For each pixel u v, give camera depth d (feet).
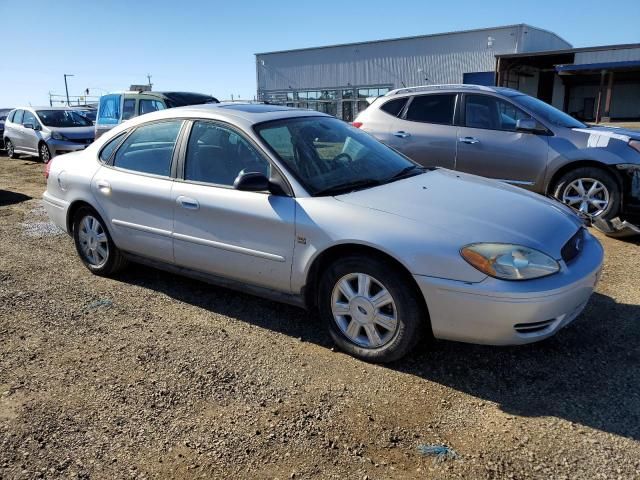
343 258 11.10
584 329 12.30
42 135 47.57
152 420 9.46
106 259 16.14
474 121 22.91
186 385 10.52
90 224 16.40
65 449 8.75
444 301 10.02
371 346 11.14
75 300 14.90
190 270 13.99
